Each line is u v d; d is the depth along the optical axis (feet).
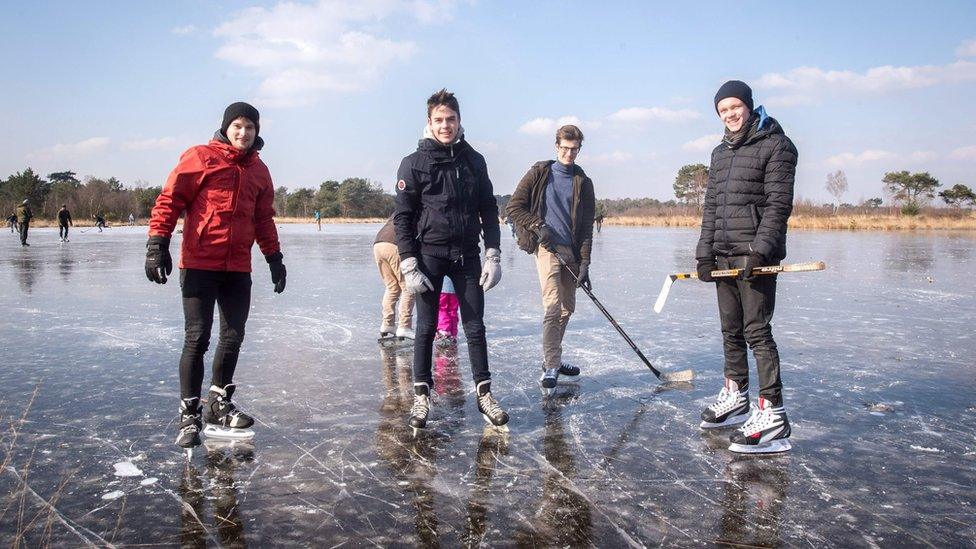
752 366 15.85
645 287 31.68
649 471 9.42
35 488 8.71
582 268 13.75
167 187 10.12
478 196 11.73
